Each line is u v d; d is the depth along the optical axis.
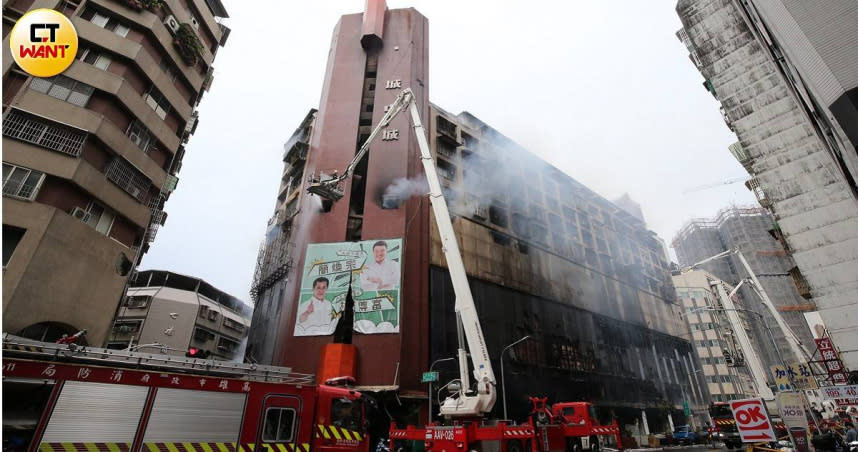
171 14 26.19
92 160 19.73
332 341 28.33
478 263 38.16
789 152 24.86
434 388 28.41
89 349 7.88
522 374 35.94
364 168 36.94
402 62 40.78
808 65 9.09
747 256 91.00
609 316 51.19
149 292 52.88
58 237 17.36
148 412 8.00
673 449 31.86
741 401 11.29
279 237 38.94
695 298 79.75
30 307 16.09
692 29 31.08
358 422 11.39
